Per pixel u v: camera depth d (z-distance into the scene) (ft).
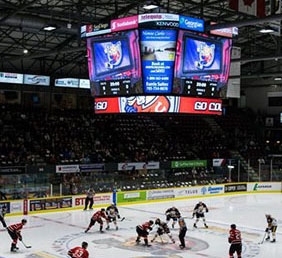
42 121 126.00
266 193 116.98
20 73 117.70
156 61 49.37
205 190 108.17
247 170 121.08
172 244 60.95
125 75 51.13
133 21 49.78
